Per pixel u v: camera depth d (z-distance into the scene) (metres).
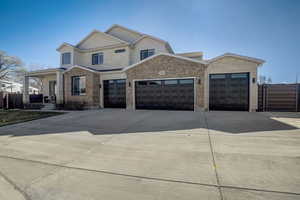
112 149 4.34
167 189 2.46
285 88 11.49
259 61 11.39
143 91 13.80
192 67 12.31
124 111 12.49
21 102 17.48
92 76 15.02
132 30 18.52
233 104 12.06
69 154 4.07
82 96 15.42
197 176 2.81
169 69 12.97
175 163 3.36
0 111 13.72
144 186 2.56
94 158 3.77
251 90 11.64
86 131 6.43
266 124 6.98
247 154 3.73
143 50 17.62
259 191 2.33
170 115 9.98
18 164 3.53
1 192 2.52
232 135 5.38
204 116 9.40
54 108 15.39
